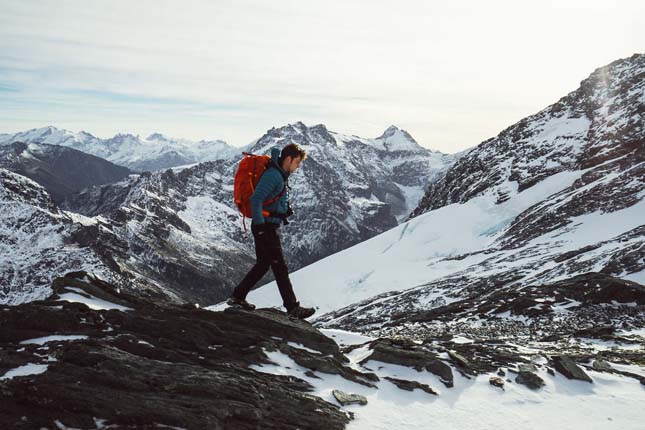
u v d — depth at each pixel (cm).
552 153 13250
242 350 764
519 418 721
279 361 766
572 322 2316
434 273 8600
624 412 769
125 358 634
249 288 911
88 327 723
